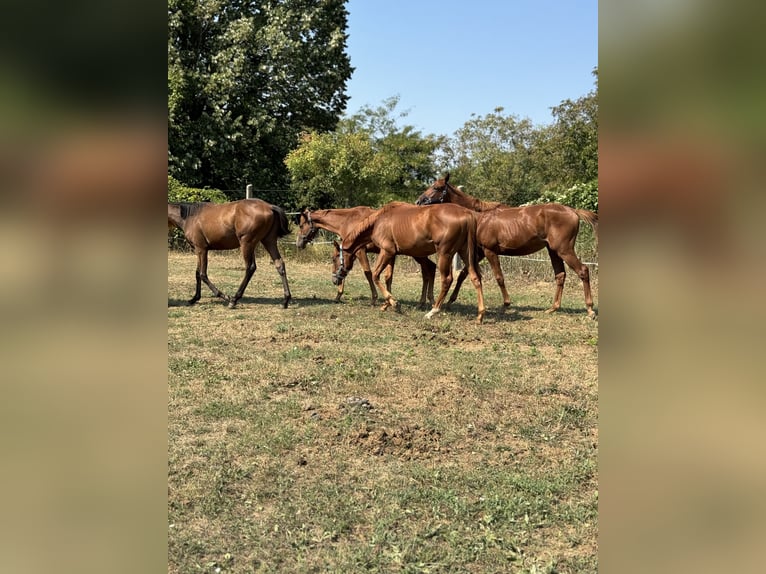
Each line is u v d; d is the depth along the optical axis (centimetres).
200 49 1948
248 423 406
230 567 250
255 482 324
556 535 279
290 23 1969
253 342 643
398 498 308
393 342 658
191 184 1931
